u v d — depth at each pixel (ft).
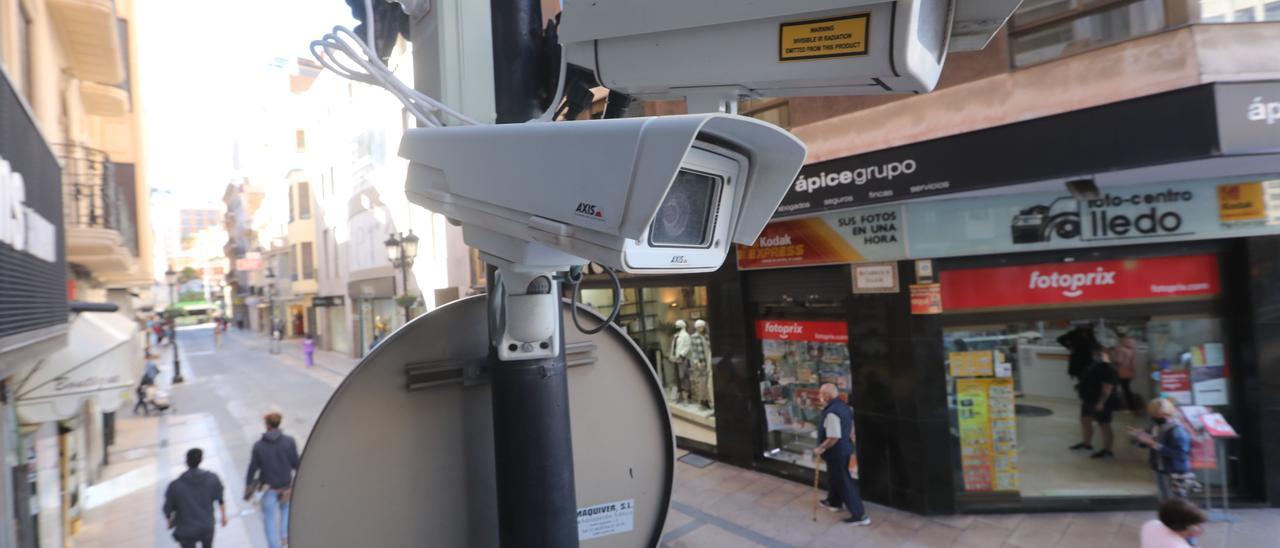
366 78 4.15
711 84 3.56
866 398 22.70
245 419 47.70
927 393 21.25
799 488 24.53
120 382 19.69
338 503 3.58
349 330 87.56
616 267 2.89
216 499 19.62
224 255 258.16
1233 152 15.44
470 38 4.62
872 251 22.35
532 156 3.29
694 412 30.32
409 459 3.84
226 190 218.59
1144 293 20.47
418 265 61.41
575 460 4.48
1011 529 19.93
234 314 226.17
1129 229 19.85
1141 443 19.57
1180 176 18.99
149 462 36.01
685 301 30.48
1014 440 21.53
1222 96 15.61
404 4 4.82
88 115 34.04
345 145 84.58
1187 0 16.48
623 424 4.72
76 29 24.64
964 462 21.68
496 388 3.89
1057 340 22.04
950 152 19.77
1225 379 20.35
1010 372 21.62
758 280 26.89
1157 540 12.39
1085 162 17.35
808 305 25.11
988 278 21.44
